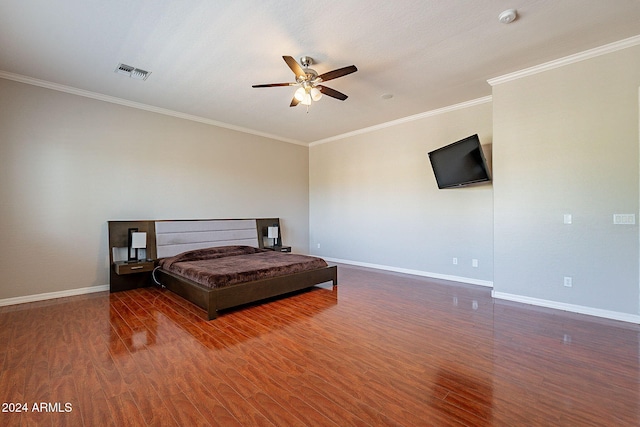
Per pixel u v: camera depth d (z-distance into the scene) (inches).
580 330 111.4
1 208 141.2
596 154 125.2
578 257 130.0
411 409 67.8
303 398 71.9
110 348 97.0
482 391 74.4
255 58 128.8
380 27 107.4
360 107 191.6
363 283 186.4
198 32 109.9
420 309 136.3
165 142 195.0
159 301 149.2
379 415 65.9
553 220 135.6
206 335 107.7
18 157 145.2
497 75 146.9
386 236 229.5
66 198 158.4
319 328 114.3
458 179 174.7
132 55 125.9
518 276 145.7
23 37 111.7
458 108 187.9
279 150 264.5
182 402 70.2
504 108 148.1
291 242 273.9
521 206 143.9
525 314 128.7
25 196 147.0
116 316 127.3
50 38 112.7
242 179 237.1
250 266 155.3
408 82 154.1
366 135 240.8
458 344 100.3
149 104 183.9
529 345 99.5
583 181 128.3
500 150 149.4
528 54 127.1
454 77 148.7
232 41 115.8
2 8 94.9
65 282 157.9
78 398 71.4
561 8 97.3
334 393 73.8
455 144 167.8
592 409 67.6
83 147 163.8
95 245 167.3
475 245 184.4
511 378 80.0
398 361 89.2
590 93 126.0
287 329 113.3
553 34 112.4
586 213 128.0
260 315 128.7
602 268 124.8
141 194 184.7
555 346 98.7
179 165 201.5
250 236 235.6
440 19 102.8
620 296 121.2
